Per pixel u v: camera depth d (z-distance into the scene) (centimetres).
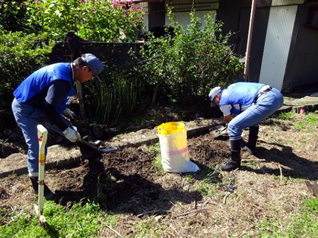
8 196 270
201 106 511
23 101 238
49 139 383
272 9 660
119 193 278
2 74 355
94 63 235
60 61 418
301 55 689
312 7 618
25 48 367
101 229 232
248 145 368
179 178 305
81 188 282
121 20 525
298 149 383
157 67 468
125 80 466
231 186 294
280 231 230
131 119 471
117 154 347
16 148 358
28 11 497
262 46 704
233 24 741
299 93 689
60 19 468
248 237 224
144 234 228
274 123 475
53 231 227
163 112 480
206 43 469
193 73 464
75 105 462
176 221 243
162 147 312
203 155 354
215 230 233
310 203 263
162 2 928
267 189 288
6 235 222
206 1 784
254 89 307
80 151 338
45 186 267
